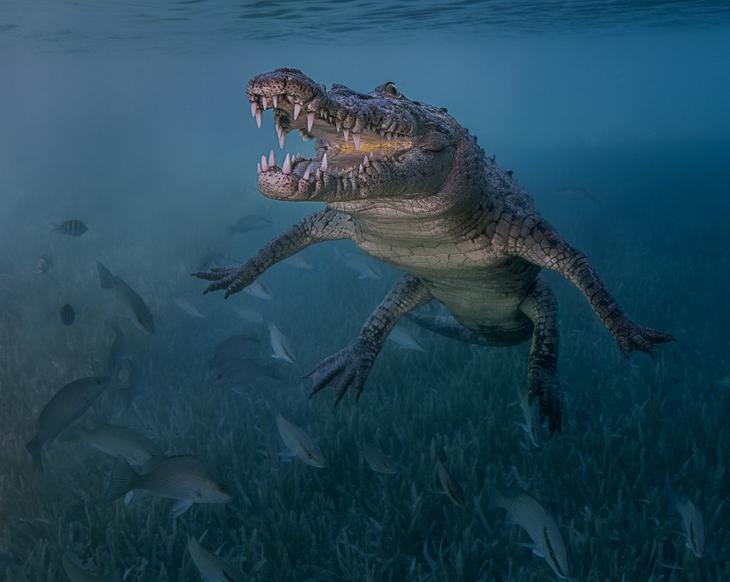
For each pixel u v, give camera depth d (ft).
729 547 17.25
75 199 74.43
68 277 43.16
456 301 18.76
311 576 17.52
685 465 20.61
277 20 88.63
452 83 367.66
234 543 18.40
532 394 17.72
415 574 17.29
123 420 25.36
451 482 16.39
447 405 24.53
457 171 14.37
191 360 31.37
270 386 28.14
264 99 10.57
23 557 18.02
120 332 23.57
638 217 62.75
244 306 30.25
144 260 47.03
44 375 28.58
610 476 20.12
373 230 15.57
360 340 19.97
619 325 15.38
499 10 87.66
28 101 369.91
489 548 17.70
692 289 40.42
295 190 9.94
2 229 59.57
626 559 17.08
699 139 187.62
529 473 21.29
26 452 22.13
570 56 208.33
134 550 17.62
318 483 20.63
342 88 12.51
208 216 61.77
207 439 23.11
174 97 393.91
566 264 15.80
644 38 154.92
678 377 28.60
